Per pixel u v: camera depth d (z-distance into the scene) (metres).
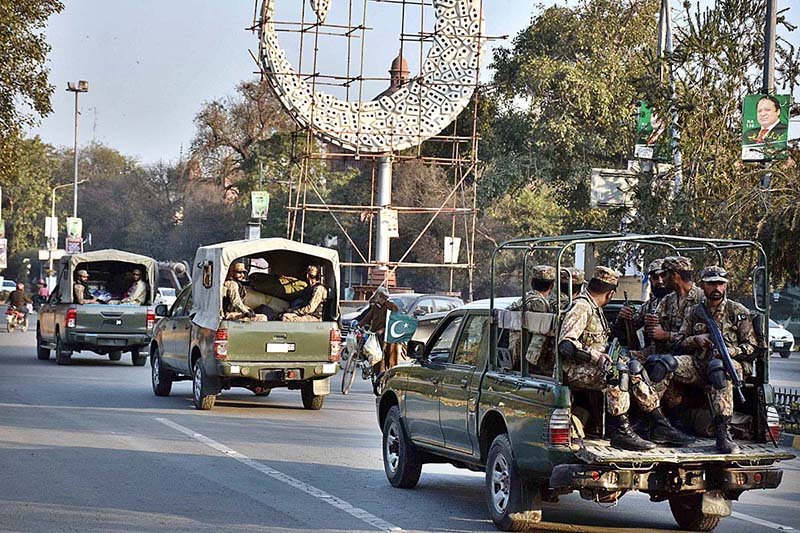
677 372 24.59
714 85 57.47
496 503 25.33
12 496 27.95
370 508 27.61
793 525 27.00
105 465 33.28
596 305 24.42
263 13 98.62
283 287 52.66
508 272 162.75
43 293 128.88
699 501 25.64
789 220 50.53
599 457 22.50
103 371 68.44
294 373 48.16
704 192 56.59
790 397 48.66
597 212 101.94
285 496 28.98
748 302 70.31
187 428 42.25
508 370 25.91
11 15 81.12
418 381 29.62
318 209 102.69
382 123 102.12
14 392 54.28
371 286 100.94
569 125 103.94
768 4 49.16
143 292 74.12
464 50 103.38
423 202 162.62
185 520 25.61
